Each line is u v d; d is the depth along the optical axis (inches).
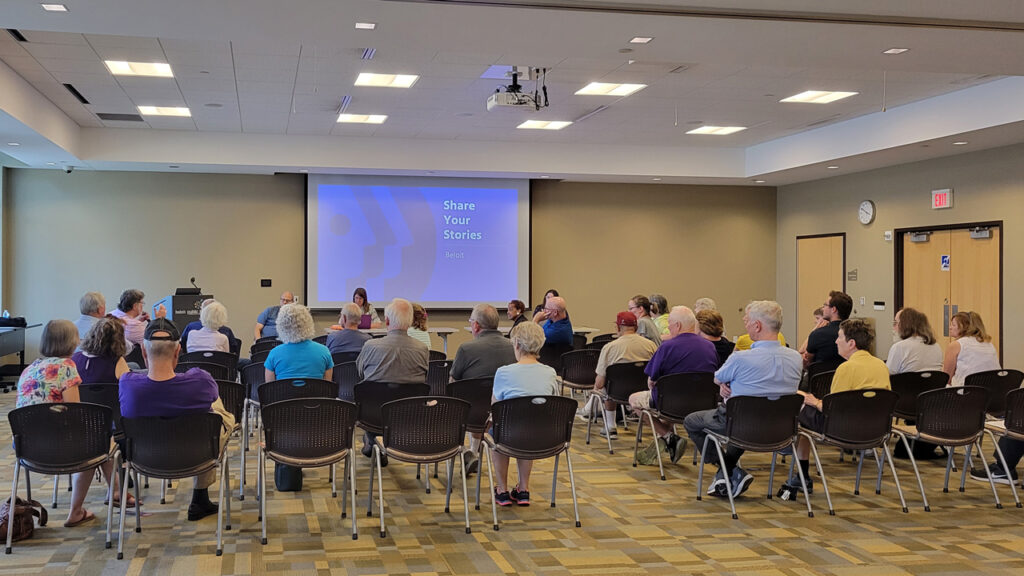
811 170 513.3
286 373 222.7
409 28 229.8
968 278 442.0
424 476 241.3
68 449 170.1
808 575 161.2
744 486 215.2
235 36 236.7
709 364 249.0
